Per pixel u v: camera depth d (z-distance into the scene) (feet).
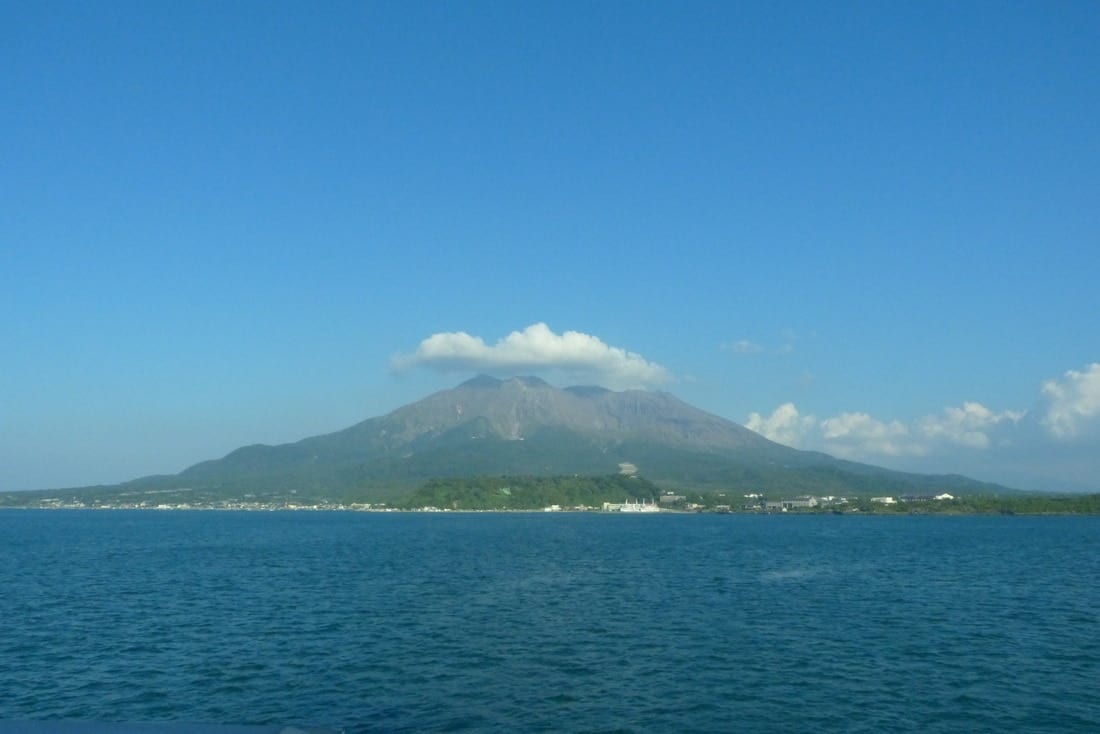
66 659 153.69
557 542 529.86
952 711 122.72
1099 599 244.83
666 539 572.10
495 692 130.11
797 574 314.55
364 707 121.90
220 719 116.26
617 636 175.83
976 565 361.51
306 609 213.87
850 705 125.08
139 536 621.72
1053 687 136.46
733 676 141.38
